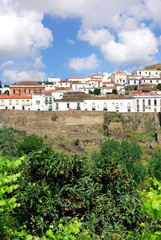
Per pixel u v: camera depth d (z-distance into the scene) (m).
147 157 44.41
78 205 7.98
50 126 55.00
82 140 50.56
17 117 54.25
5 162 6.74
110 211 8.16
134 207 8.14
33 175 8.34
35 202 7.84
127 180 9.39
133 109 66.06
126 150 27.22
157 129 59.06
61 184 8.49
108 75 134.12
